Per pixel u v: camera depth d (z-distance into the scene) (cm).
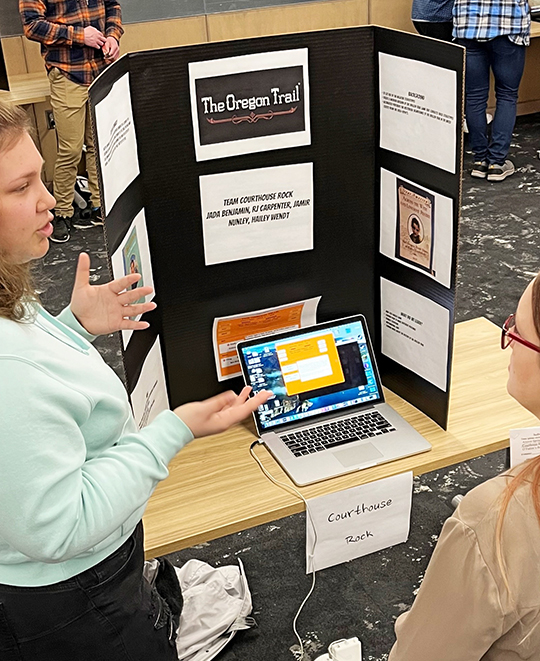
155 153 168
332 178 185
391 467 177
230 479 176
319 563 175
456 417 192
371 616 211
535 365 94
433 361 185
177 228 177
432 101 163
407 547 233
